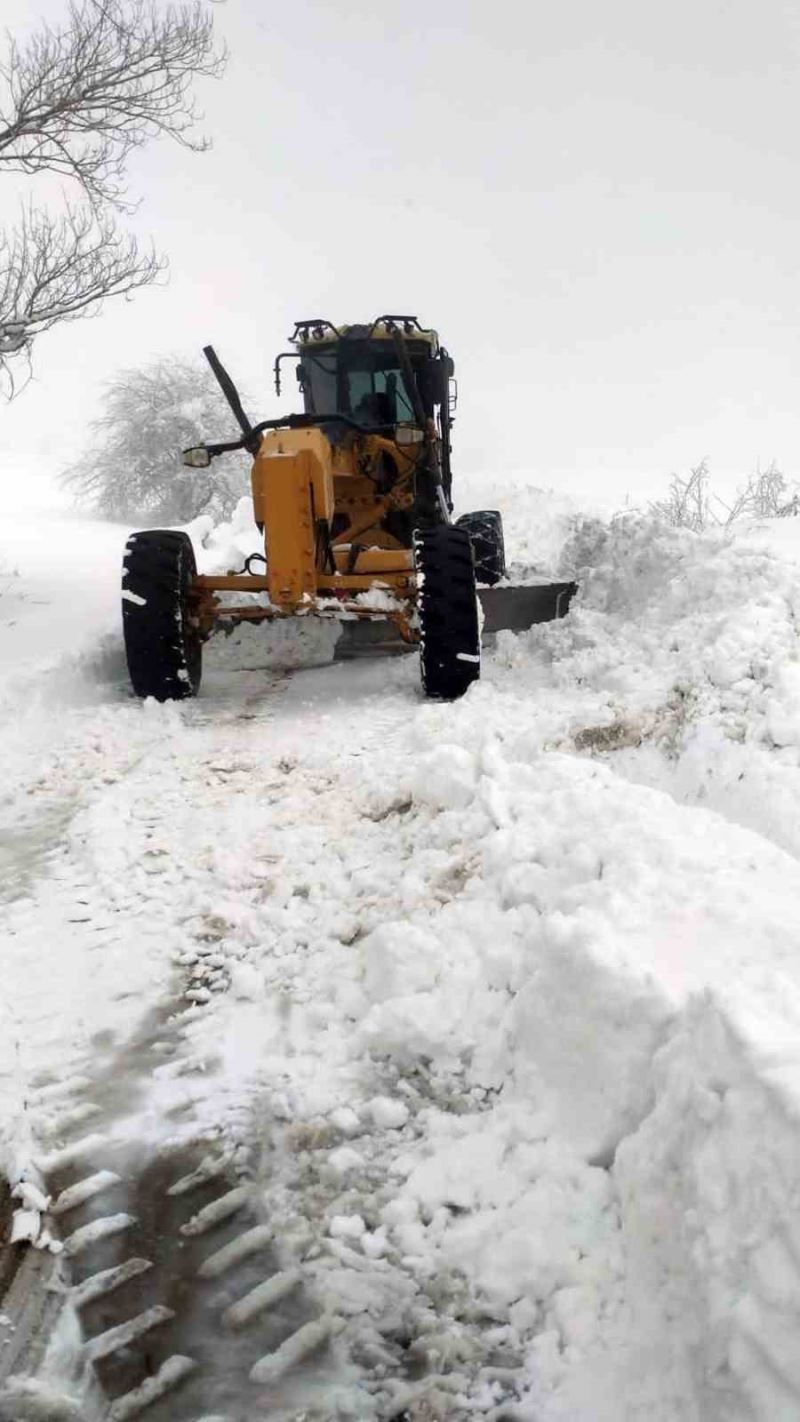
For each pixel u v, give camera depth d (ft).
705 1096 5.73
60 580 28.78
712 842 9.12
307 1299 6.34
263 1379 5.86
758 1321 4.85
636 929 7.88
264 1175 7.30
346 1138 7.59
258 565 28.71
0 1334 6.15
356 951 9.80
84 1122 7.84
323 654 22.68
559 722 13.97
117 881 11.40
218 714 17.76
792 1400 4.64
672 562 20.16
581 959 7.47
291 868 11.53
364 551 18.52
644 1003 6.87
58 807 13.65
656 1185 6.08
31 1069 8.41
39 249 24.35
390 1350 6.01
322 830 12.42
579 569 24.95
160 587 17.85
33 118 25.07
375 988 9.10
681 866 8.63
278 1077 8.26
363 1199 7.03
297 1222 6.89
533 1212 6.59
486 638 22.16
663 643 16.25
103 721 17.08
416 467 21.61
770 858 8.74
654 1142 6.21
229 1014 9.10
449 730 14.90
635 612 20.15
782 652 13.08
